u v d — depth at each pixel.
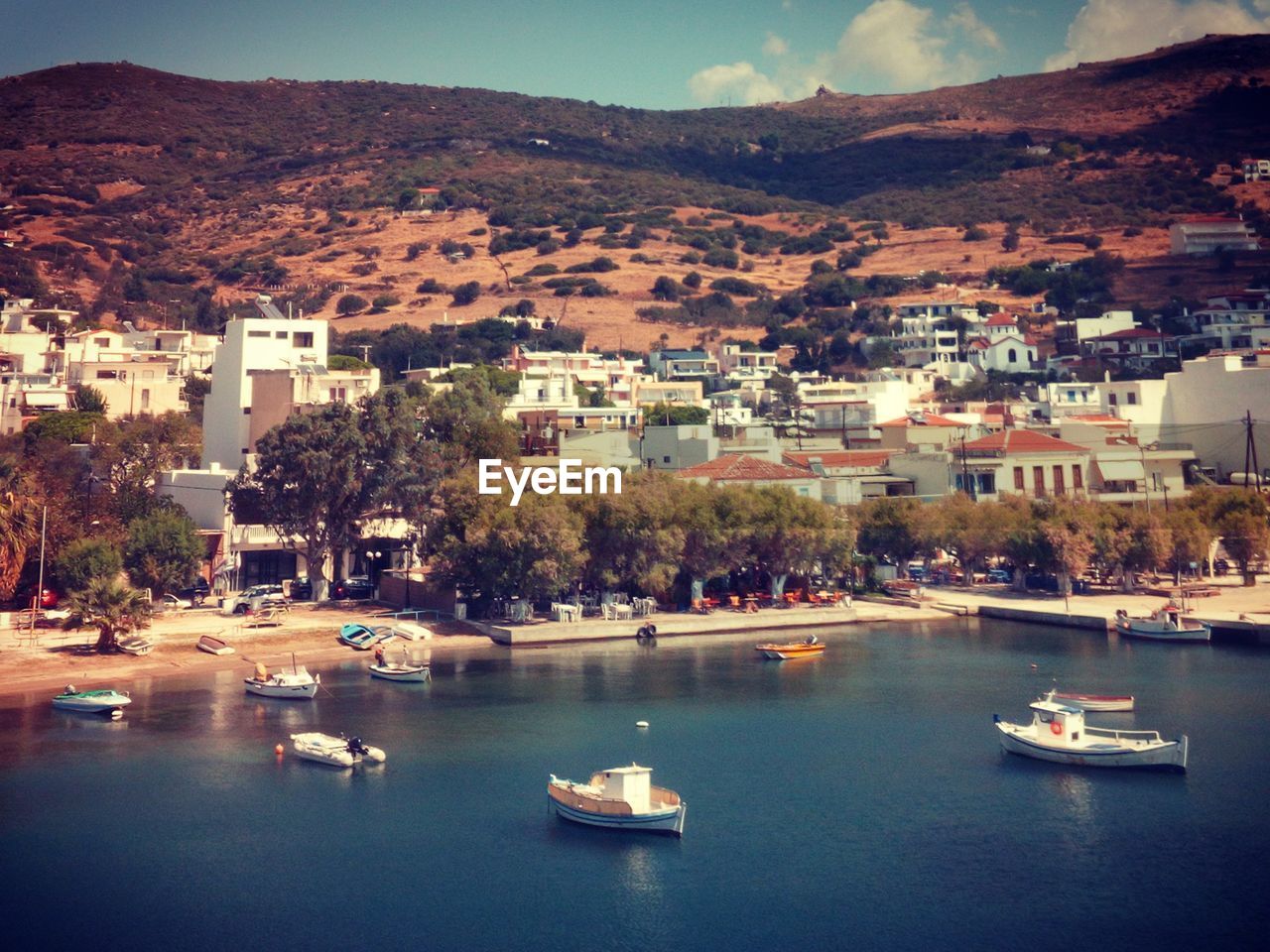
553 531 115.25
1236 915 53.97
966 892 57.12
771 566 132.38
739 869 60.31
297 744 78.94
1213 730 83.25
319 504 126.25
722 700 94.31
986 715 89.12
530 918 54.56
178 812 68.12
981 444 165.00
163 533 124.06
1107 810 68.06
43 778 73.88
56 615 116.56
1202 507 144.00
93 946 51.84
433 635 118.00
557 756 79.00
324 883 58.62
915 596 141.38
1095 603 133.88
